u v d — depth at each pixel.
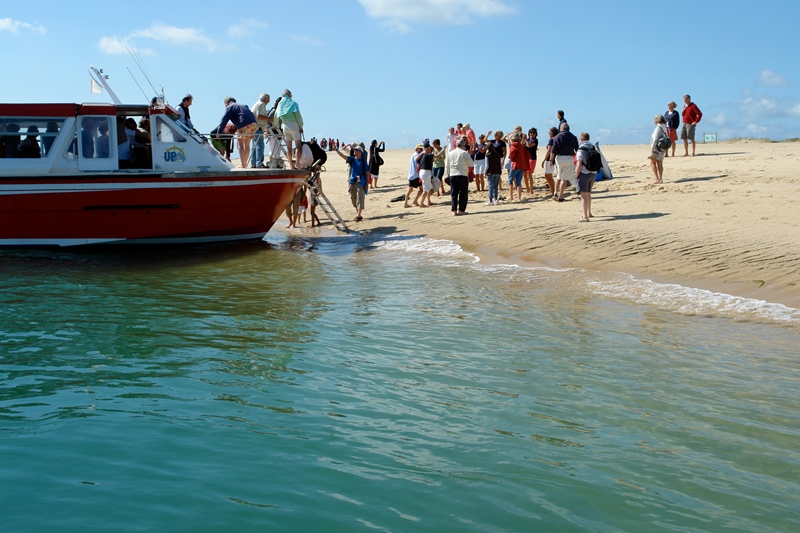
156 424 5.57
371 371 6.85
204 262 13.55
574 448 5.12
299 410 5.86
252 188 15.20
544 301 9.83
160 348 7.70
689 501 4.38
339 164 42.25
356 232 17.17
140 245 15.06
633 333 8.16
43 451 5.08
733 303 9.37
